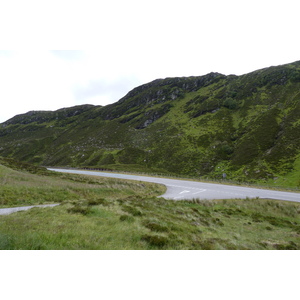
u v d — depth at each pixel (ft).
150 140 467.11
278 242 38.06
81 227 28.12
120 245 23.24
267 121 372.58
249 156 303.68
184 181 123.44
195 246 26.37
